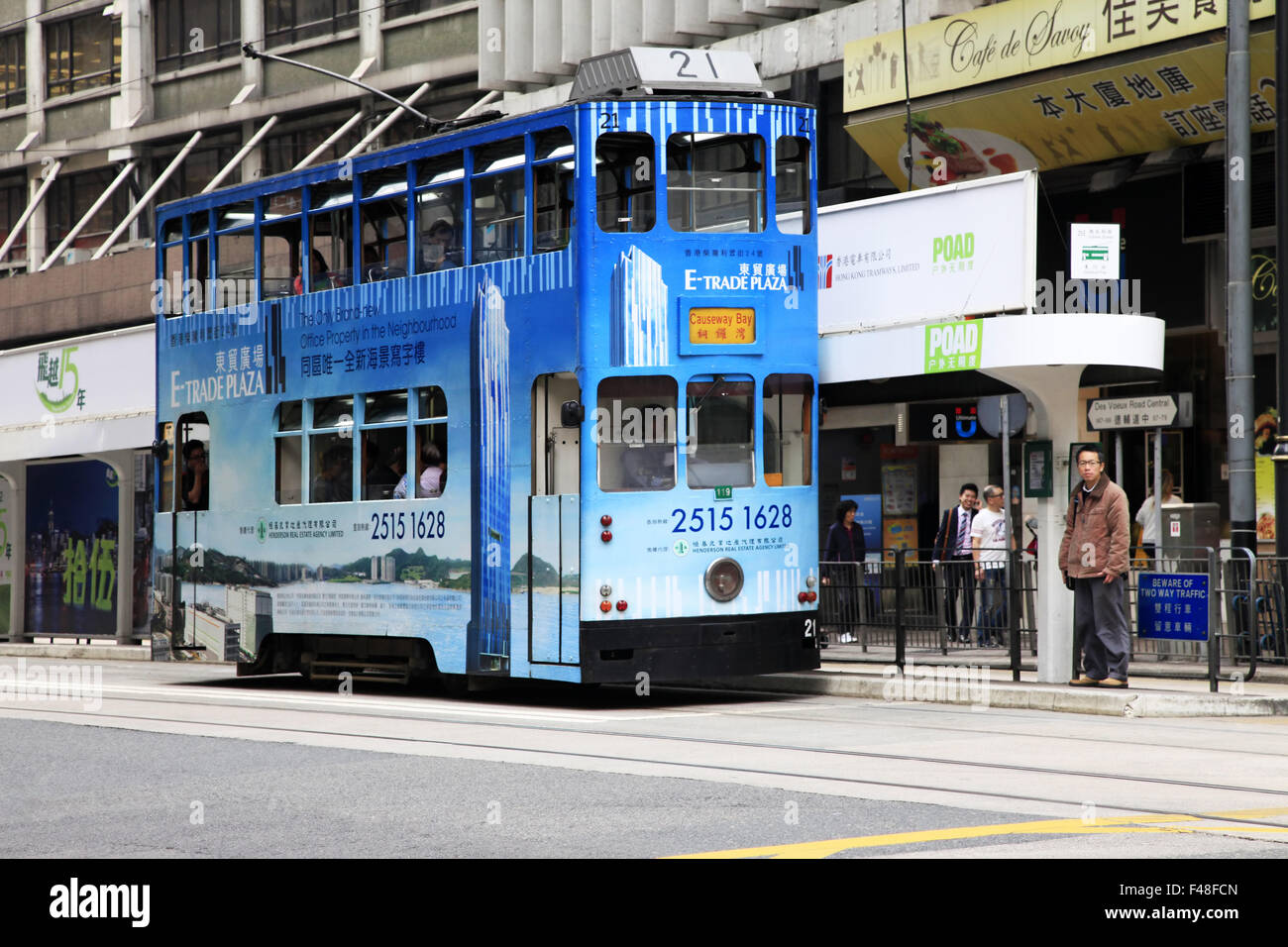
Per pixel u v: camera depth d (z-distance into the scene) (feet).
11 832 28.14
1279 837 25.11
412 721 44.24
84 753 38.24
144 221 127.95
